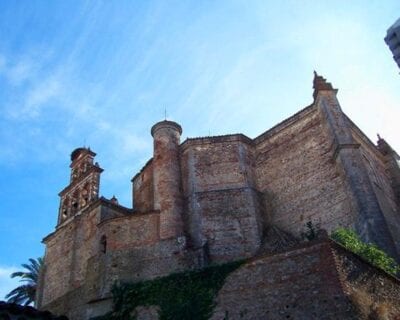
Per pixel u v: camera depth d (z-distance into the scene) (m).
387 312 20.05
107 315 26.83
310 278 20.08
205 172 36.25
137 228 32.47
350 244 24.03
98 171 41.44
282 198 34.78
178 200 34.97
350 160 31.19
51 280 37.34
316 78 36.66
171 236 32.00
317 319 18.98
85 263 34.78
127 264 30.58
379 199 32.72
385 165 39.09
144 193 39.72
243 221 33.47
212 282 23.12
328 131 33.88
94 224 35.97
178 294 24.36
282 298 20.30
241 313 21.11
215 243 32.50
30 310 15.54
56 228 40.53
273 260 21.55
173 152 37.69
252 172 37.09
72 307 33.06
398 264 26.36
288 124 37.47
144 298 25.86
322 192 32.53
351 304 18.67
